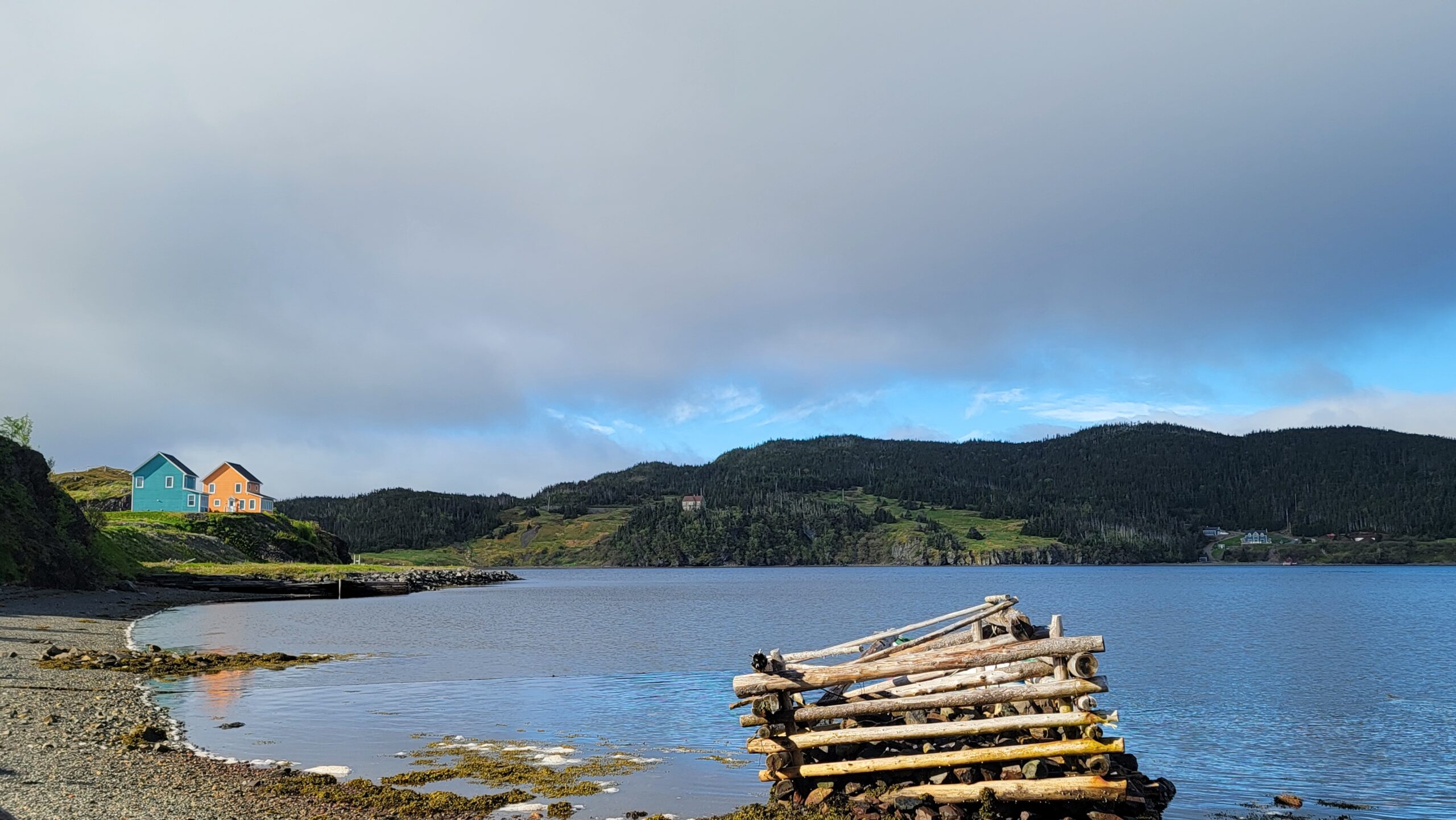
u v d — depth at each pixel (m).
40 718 21.27
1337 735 24.88
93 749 18.36
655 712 26.50
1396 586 158.50
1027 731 15.92
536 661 39.94
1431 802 18.03
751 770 19.09
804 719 16.47
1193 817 16.94
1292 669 39.69
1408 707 29.58
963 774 15.23
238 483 151.25
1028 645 14.94
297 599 88.94
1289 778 20.03
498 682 32.81
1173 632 60.34
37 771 16.14
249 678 31.42
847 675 16.12
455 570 188.62
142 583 82.31
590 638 53.00
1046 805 14.84
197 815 14.07
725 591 135.00
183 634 47.47
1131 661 42.81
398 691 29.58
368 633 53.44
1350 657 44.69
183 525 117.50
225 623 56.53
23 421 77.06
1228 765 21.23
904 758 15.70
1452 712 28.59
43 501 70.94
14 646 35.75
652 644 49.22
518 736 22.58
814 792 16.20
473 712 25.95
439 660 39.88
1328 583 174.12
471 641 50.09
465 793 16.73
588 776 18.31
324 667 35.94
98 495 149.62
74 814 13.67
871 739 15.93
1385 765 21.22
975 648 15.41
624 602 99.25
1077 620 72.44
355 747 20.64
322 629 55.06
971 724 15.16
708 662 40.09
